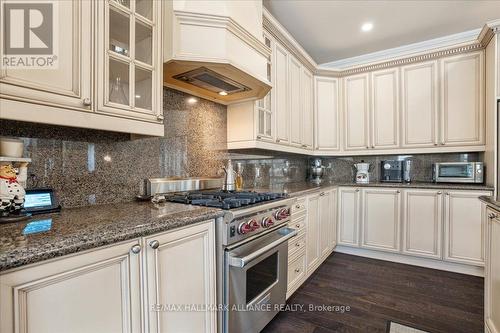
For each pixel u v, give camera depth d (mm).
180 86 1817
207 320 1199
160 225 963
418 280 2412
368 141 3258
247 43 1679
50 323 688
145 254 929
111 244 826
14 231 809
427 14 2477
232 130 2240
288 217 1841
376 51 3289
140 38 1333
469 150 2721
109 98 1137
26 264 635
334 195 3115
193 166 1939
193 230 1124
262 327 1578
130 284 880
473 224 2498
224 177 2176
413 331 1653
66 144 1223
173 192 1736
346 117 3385
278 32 2311
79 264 745
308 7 2367
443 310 1897
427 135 2926
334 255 3129
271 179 2982
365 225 3047
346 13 2463
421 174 3246
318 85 3354
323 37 2918
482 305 1965
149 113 1298
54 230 823
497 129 2350
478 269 2514
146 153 1600
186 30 1438
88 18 1033
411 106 3008
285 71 2543
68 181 1229
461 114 2754
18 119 844
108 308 822
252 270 1493
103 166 1370
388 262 2889
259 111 2193
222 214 1271
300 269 2182
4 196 949
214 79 1713
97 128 1067
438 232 2658
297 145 2822
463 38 2838
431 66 2898
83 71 1013
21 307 632
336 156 3693
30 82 872
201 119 2025
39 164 1131
